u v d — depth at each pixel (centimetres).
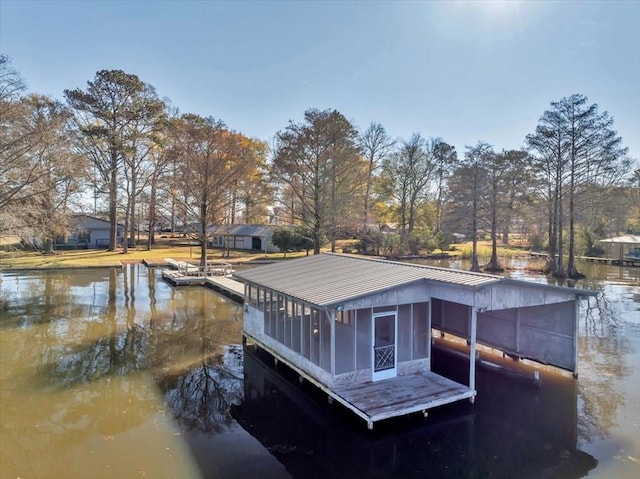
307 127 3200
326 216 3281
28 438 781
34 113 2541
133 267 3244
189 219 3978
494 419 834
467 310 1290
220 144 3139
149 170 4269
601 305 1978
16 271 2953
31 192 2458
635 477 645
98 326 1589
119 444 761
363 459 703
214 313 1817
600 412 863
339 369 880
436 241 4356
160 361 1218
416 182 4872
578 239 4016
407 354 955
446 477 650
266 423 842
